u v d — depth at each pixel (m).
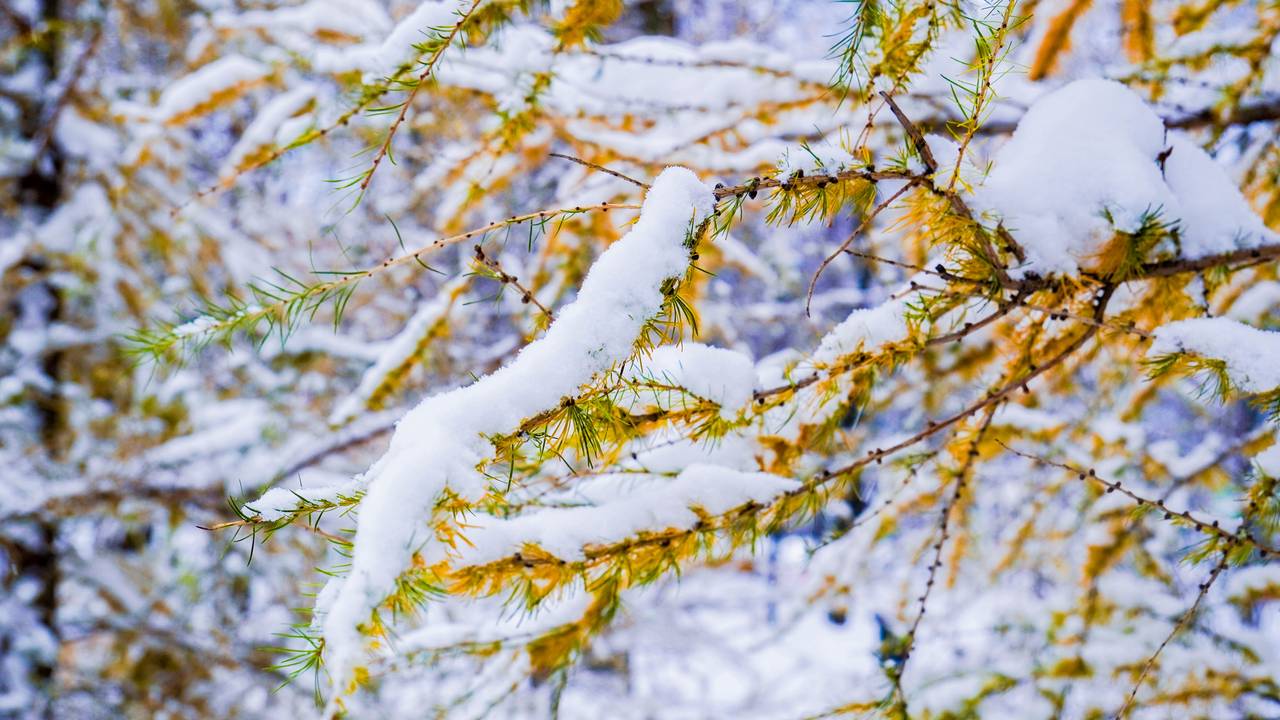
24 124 4.68
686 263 1.02
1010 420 2.36
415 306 4.63
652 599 5.68
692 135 2.33
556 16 1.67
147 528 5.09
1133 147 1.33
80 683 4.53
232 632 4.68
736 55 2.21
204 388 4.62
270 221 5.03
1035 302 1.39
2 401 4.40
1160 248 1.34
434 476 0.86
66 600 4.95
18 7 4.75
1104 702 2.10
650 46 2.36
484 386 0.95
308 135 1.69
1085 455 2.58
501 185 2.37
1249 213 1.41
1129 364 2.10
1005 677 2.11
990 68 1.14
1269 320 2.19
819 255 5.28
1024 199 1.30
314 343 4.17
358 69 1.89
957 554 2.56
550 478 1.47
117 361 4.77
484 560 1.17
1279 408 1.26
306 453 3.41
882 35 1.21
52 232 4.52
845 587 2.99
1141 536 2.46
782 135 2.36
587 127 2.33
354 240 4.75
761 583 6.19
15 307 4.89
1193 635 2.18
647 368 1.28
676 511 1.30
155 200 4.41
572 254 2.32
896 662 1.61
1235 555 1.36
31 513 4.02
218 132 5.48
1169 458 2.49
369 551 0.81
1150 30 2.12
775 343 5.91
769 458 1.58
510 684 1.77
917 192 1.22
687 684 6.17
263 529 0.96
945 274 1.25
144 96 4.69
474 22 1.49
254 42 3.24
